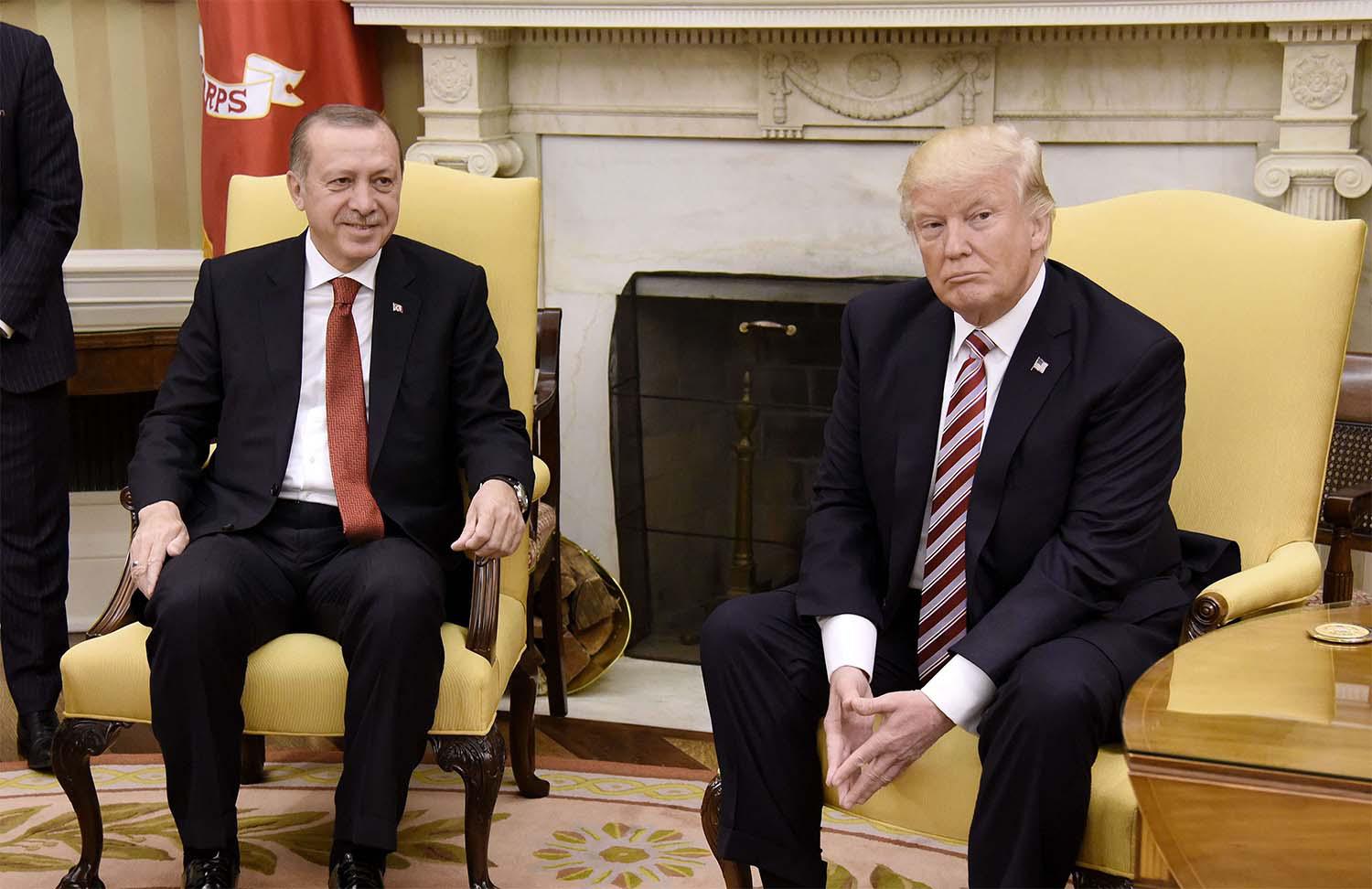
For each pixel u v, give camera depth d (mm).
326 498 2357
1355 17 2955
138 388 3707
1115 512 1916
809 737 1992
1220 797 1452
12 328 2768
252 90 3533
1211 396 2193
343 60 3623
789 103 3514
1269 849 1411
